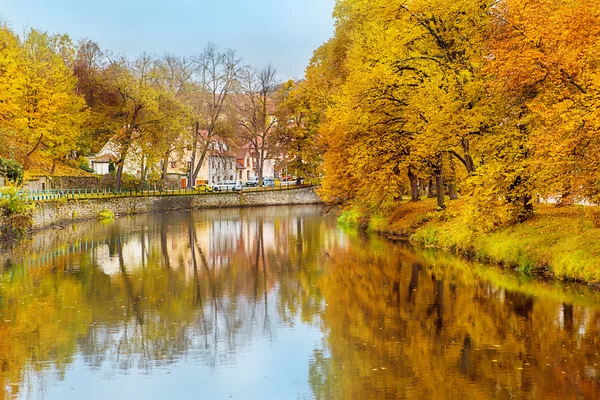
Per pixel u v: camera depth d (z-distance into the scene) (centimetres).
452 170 4162
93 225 5928
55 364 1688
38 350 1806
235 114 9581
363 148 3778
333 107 4300
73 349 1814
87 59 8812
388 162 3778
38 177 6234
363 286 2645
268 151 9369
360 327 1991
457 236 3312
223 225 5988
